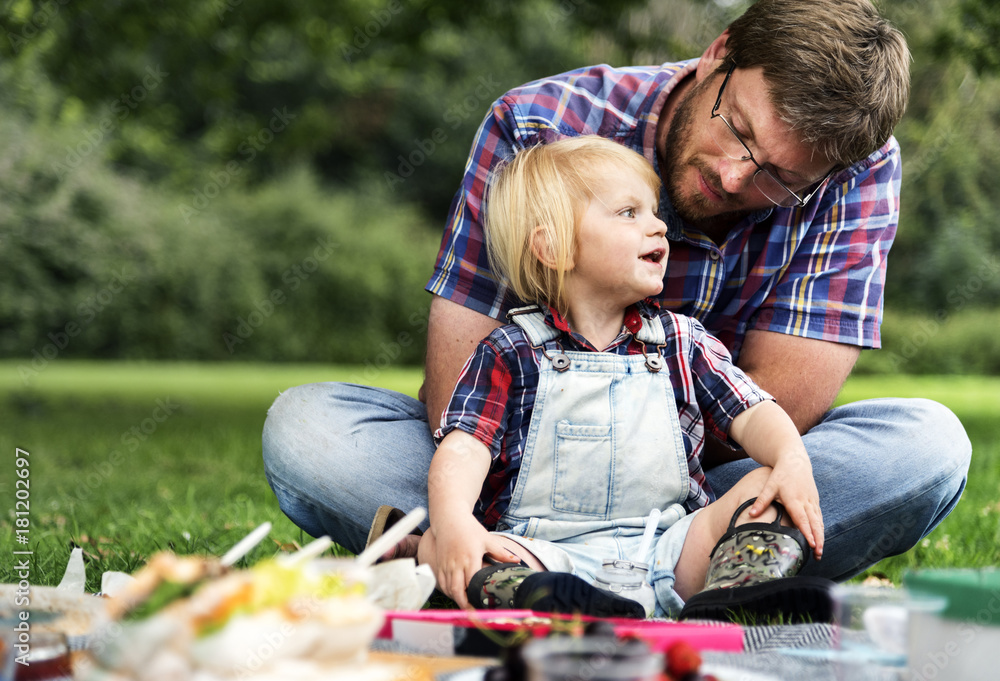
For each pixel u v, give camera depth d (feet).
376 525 4.96
